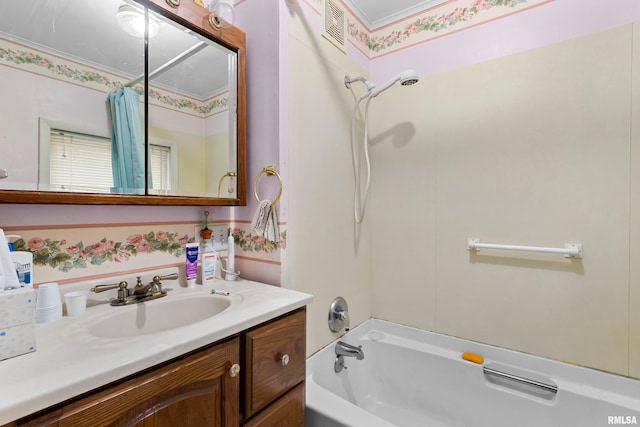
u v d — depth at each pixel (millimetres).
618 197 1106
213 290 1047
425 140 1536
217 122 1134
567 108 1191
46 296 755
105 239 938
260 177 1187
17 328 563
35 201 725
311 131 1287
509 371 1308
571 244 1190
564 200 1203
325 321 1364
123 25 908
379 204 1697
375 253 1717
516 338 1316
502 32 1329
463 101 1427
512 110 1307
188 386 653
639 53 1064
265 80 1168
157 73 985
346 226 1521
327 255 1385
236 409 753
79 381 487
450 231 1472
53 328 712
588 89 1152
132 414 563
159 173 985
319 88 1334
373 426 927
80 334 676
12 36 726
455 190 1453
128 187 910
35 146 748
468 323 1434
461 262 1445
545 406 1197
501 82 1331
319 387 1147
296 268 1208
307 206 1267
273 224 1106
